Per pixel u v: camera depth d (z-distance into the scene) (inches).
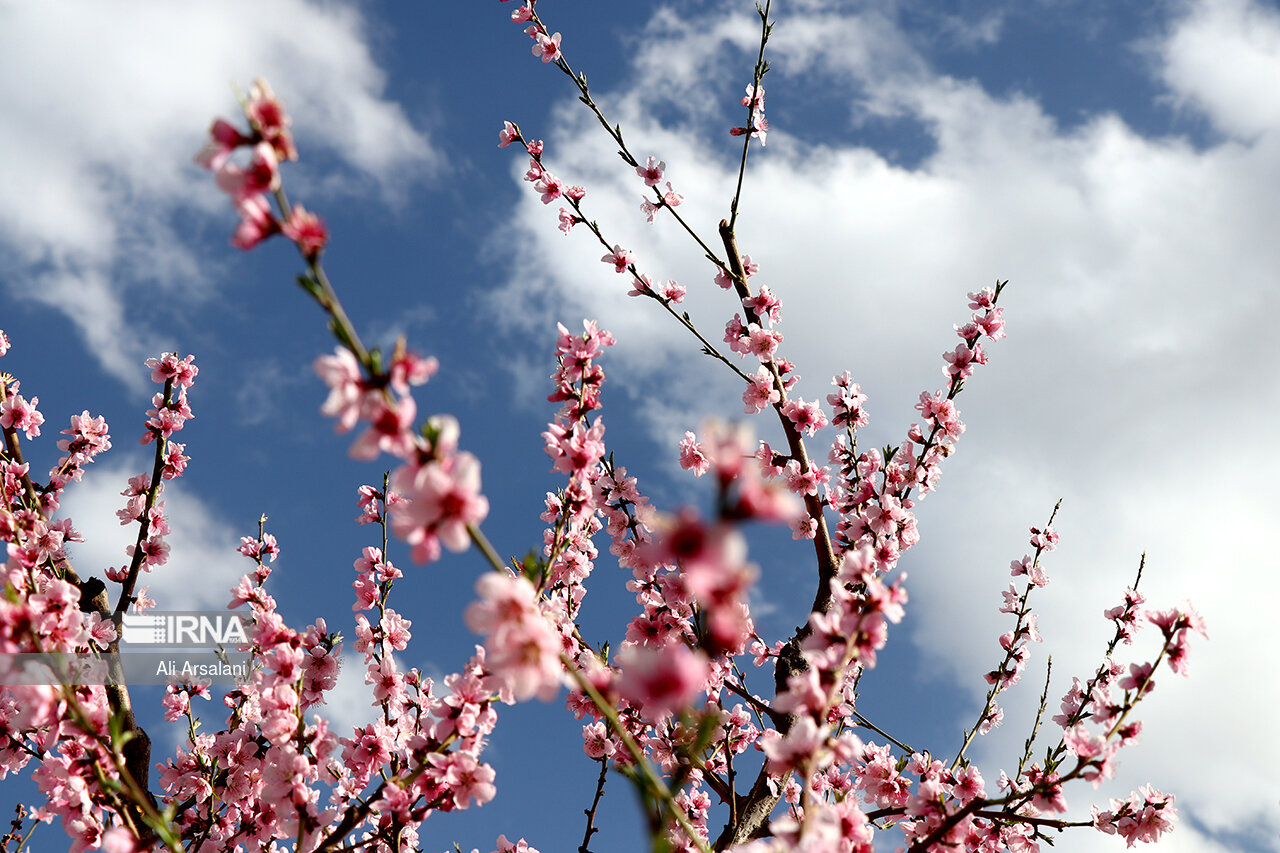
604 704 81.4
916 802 144.7
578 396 175.6
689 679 63.0
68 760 124.9
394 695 177.8
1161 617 125.3
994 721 243.0
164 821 106.9
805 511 230.7
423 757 134.5
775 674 221.5
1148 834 169.3
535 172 270.2
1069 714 205.8
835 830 92.8
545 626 77.1
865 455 241.9
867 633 108.6
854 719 230.4
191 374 238.7
